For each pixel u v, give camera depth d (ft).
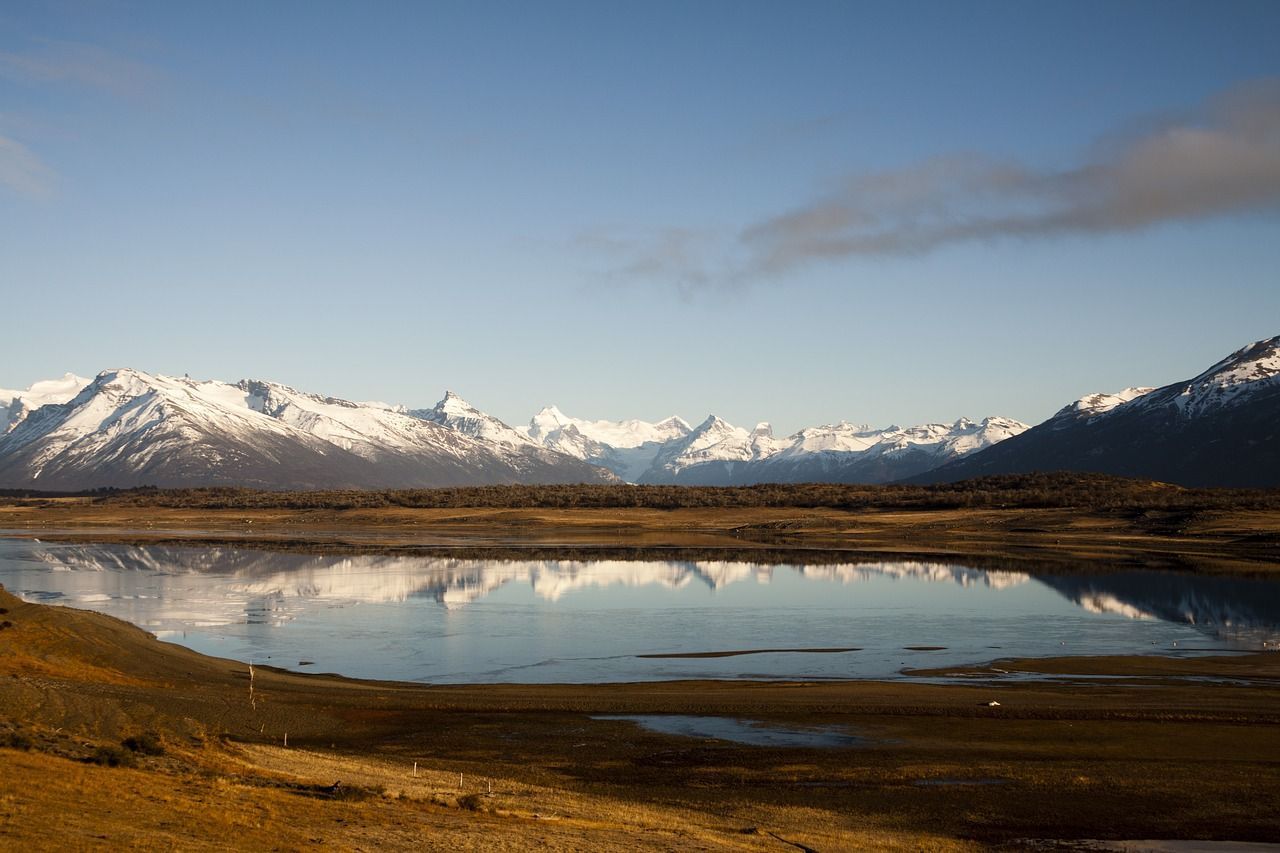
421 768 184.65
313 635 341.41
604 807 159.02
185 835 115.96
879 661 294.87
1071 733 209.15
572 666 289.74
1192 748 197.67
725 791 173.47
